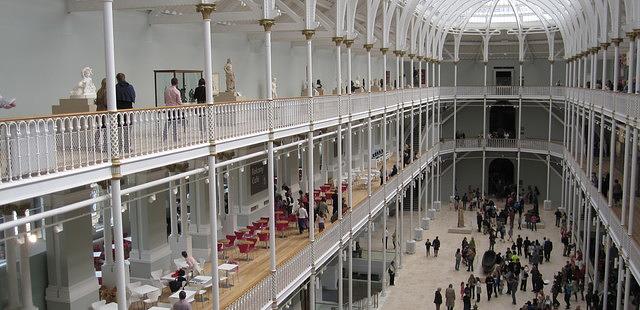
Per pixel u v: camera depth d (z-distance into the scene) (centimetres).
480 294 2822
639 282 1873
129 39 1697
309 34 2011
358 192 3030
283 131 1777
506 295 2867
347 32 2389
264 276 1784
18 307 1369
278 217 2398
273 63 2662
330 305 2789
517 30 4925
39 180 887
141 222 1775
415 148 4775
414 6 3394
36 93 1380
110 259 1670
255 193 2433
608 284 2541
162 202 1838
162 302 1620
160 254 1831
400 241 3347
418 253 3622
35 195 888
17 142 857
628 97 2167
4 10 1288
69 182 950
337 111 2270
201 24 2048
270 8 1689
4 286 1376
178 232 2189
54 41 1431
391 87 3828
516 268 2908
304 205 2473
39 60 1388
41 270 1478
